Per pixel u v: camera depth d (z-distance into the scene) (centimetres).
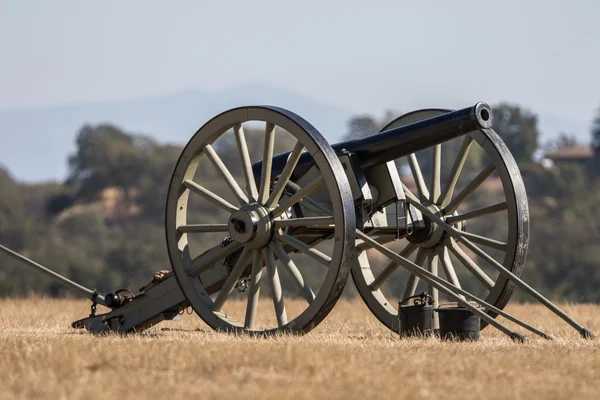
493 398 1755
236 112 2861
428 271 2955
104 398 1711
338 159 2678
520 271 3009
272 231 2825
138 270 13350
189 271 2972
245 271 3003
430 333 2936
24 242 15788
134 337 2752
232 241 2917
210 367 2014
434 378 1947
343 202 2630
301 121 2728
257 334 2783
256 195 2894
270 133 2814
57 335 2814
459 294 2858
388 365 2064
